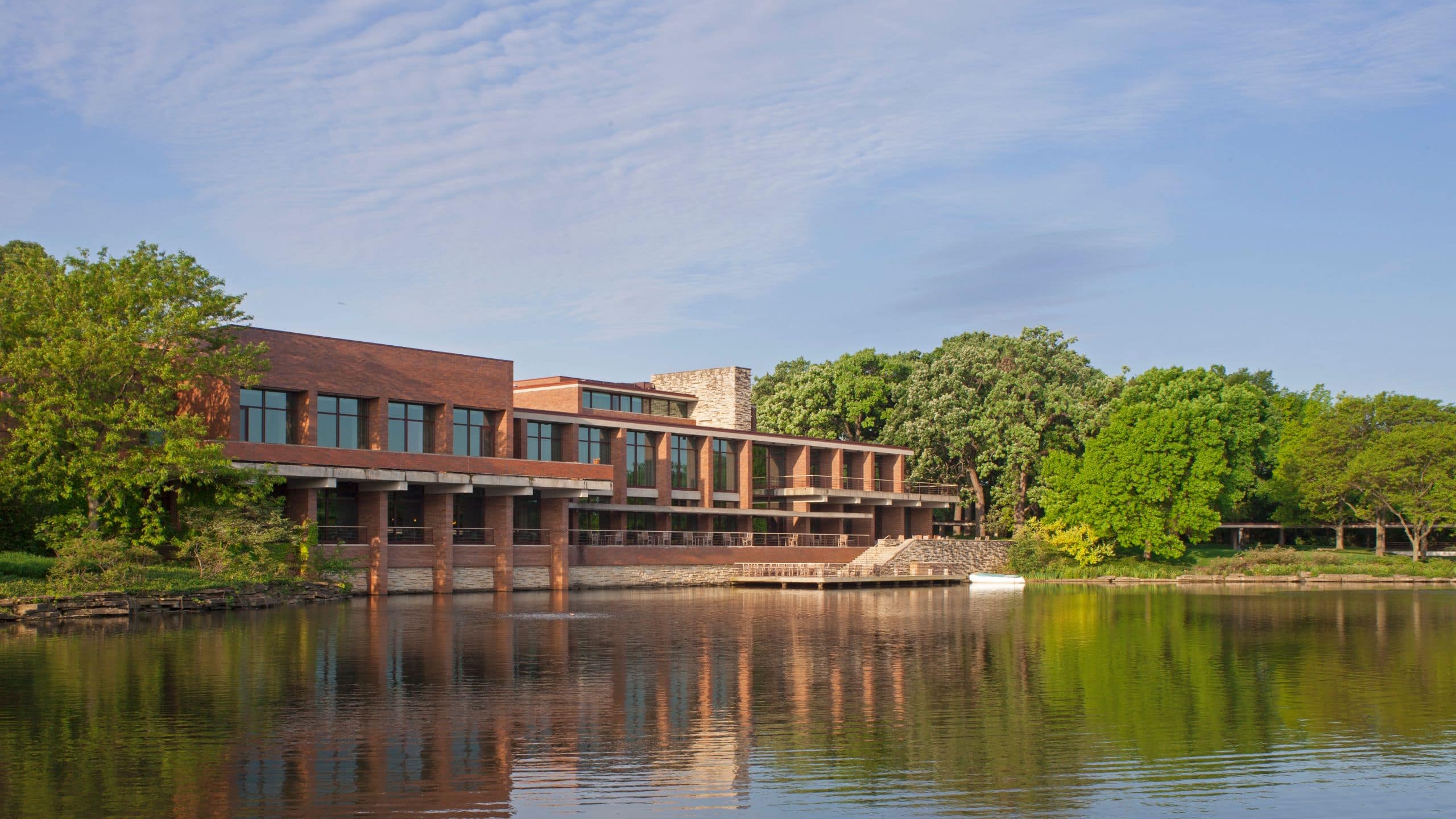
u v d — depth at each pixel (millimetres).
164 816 14016
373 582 57312
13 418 45625
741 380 87562
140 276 46094
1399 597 60938
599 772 16359
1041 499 93125
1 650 29359
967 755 17594
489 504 64688
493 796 15078
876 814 14500
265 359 49000
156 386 45844
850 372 108500
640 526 76812
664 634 34938
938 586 76438
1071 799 15250
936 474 100188
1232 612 47562
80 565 42125
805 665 27484
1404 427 91562
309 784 15508
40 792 15023
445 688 23234
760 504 88000
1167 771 16719
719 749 17844
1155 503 86688
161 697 21859
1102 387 95625
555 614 43719
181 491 50125
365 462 55469
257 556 49812
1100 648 31766
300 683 23672
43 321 43906
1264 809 14898
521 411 66438
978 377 99000
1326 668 27688
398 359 58719
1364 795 15562
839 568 82188
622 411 81438
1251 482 97438
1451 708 21906
